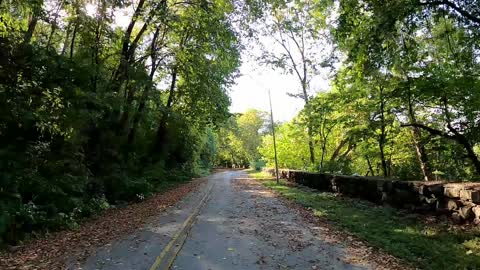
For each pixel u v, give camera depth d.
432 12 9.48
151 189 19.94
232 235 8.88
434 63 12.32
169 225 10.29
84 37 15.08
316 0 13.96
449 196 8.93
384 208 11.52
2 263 6.52
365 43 10.05
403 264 6.31
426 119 14.62
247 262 6.57
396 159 19.36
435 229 8.35
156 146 27.59
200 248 7.60
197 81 24.22
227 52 22.64
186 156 35.94
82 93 12.34
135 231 9.44
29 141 11.09
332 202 14.58
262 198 17.48
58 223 9.62
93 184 14.12
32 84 10.95
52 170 11.62
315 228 9.64
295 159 34.62
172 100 27.39
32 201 9.87
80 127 12.99
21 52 10.77
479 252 6.56
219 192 21.19
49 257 6.94
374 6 9.69
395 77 13.44
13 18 11.16
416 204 10.31
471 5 9.17
